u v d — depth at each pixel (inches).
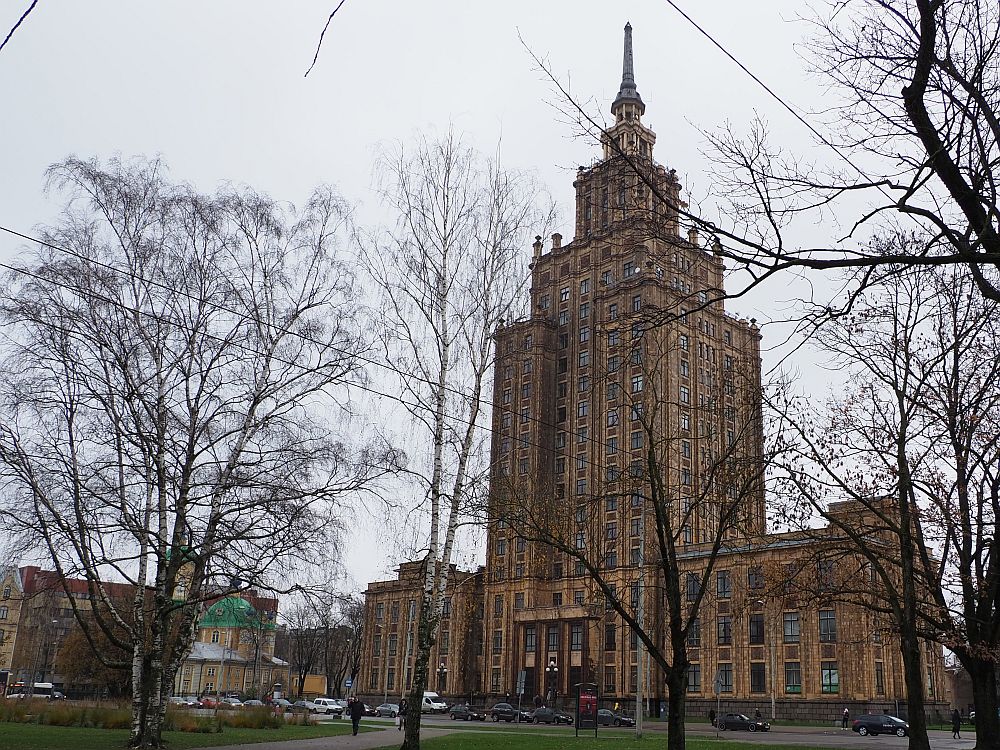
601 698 3312.0
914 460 916.6
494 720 2881.4
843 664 2699.3
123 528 958.4
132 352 979.3
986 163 380.5
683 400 2165.4
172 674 1037.8
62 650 2576.3
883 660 2728.8
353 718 1508.4
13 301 916.0
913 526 970.7
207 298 1038.4
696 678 3083.2
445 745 1148.5
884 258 353.4
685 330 2164.1
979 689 921.5
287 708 2610.7
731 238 370.6
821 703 2714.1
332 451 1016.2
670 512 1038.4
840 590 985.5
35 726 1360.7
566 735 1675.7
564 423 3828.7
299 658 4505.4
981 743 908.0
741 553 1083.9
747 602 1090.1
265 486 963.3
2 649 3462.1
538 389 3880.4
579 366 3850.9
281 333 1063.6
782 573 1048.2
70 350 956.6
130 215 1024.2
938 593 922.1
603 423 3597.4
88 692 2787.9
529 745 1182.9
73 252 915.4
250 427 1024.9
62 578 941.2
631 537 2687.0
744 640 2967.5
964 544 919.7
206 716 1632.6
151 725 995.3
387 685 4042.8
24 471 917.8
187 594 1122.7
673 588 714.8
